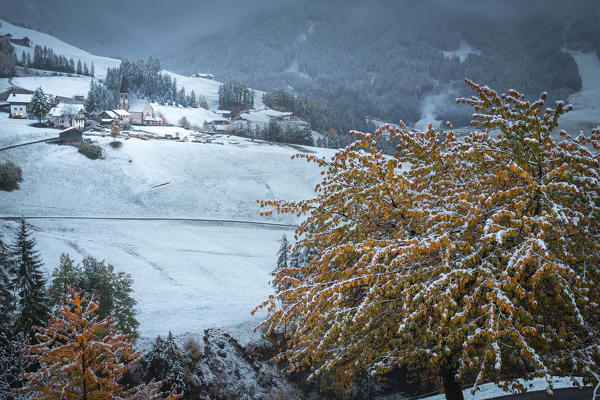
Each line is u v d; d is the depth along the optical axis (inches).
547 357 220.4
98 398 378.6
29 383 371.2
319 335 242.7
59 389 367.6
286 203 297.9
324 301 237.9
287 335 284.8
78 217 3371.1
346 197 271.7
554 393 515.5
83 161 4404.5
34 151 4394.7
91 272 1243.8
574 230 211.9
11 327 1046.4
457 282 204.1
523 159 228.5
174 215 3843.5
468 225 210.5
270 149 6151.6
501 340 229.9
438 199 257.0
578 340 213.9
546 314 228.1
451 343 215.8
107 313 1216.2
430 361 215.5
